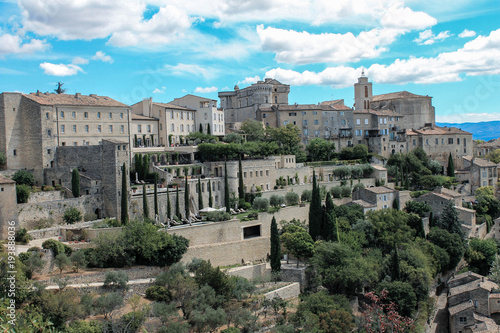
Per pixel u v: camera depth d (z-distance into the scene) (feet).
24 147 353.31
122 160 335.67
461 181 555.69
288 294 285.64
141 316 210.38
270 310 261.65
